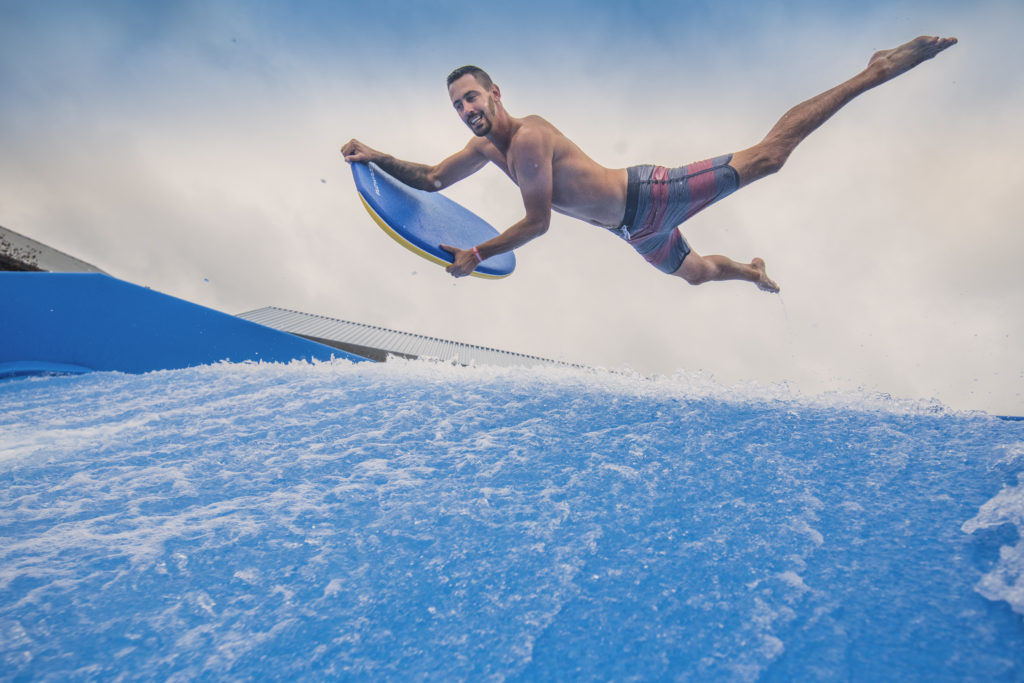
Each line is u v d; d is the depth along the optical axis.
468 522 1.06
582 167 2.50
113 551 0.98
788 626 0.74
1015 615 0.72
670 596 0.82
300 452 1.47
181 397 2.20
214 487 1.26
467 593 0.85
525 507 1.11
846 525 0.98
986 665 0.65
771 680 0.66
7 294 3.18
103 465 1.43
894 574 0.83
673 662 0.70
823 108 2.53
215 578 0.90
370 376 2.41
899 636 0.71
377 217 2.62
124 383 2.63
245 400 2.05
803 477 1.19
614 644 0.73
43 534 1.05
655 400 1.92
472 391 2.08
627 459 1.34
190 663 0.72
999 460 1.20
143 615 0.81
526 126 2.46
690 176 2.54
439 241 2.76
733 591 0.82
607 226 2.73
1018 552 0.84
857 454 1.32
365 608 0.82
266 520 1.08
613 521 1.04
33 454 1.54
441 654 0.73
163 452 1.52
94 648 0.74
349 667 0.71
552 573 0.89
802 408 1.78
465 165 3.04
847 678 0.65
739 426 1.57
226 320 3.51
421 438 1.56
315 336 7.07
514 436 1.55
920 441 1.39
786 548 0.92
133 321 3.39
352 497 1.18
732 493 1.13
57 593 0.86
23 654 0.73
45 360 3.23
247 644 0.75
